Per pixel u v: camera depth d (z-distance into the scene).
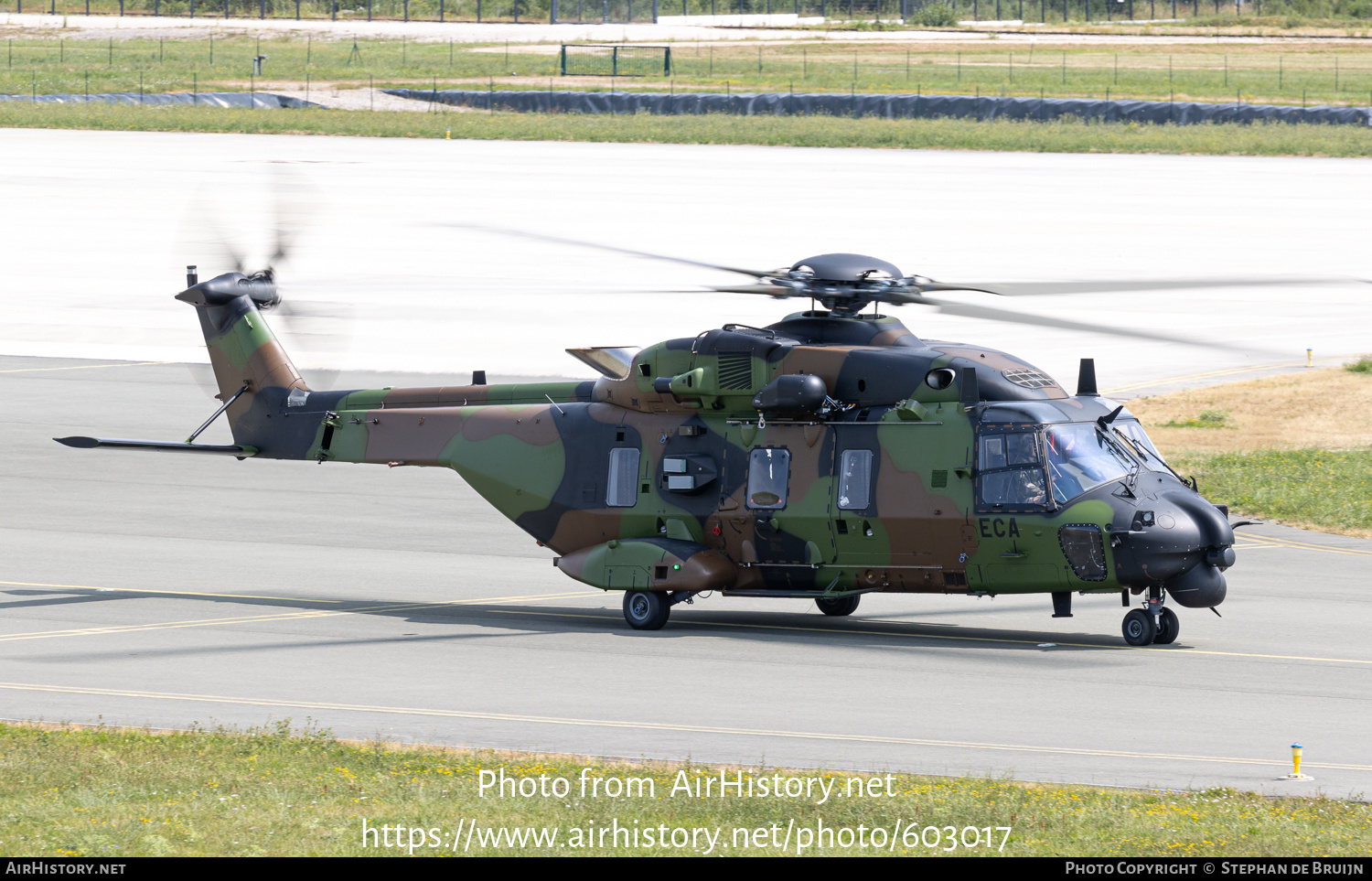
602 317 182.12
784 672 67.69
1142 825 44.31
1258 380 151.50
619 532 79.75
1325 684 64.94
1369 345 168.75
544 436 82.06
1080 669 67.88
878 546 73.44
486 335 172.88
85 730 57.34
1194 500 70.19
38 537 100.44
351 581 89.94
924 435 72.50
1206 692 63.66
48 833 43.47
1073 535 69.38
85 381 154.75
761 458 75.88
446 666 69.31
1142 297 193.75
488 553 98.44
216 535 102.38
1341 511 103.94
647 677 66.94
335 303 189.50
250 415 89.94
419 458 85.06
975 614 81.94
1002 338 171.12
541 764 52.16
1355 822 44.97
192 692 64.62
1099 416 72.81
